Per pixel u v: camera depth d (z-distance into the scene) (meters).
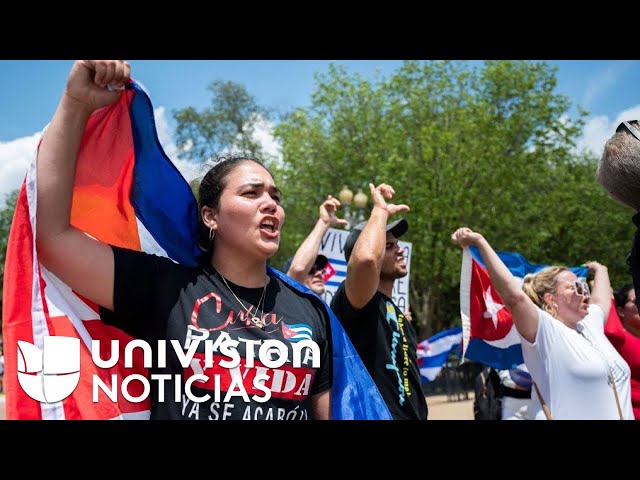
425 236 22.20
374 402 2.27
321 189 24.25
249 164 2.16
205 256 2.25
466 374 20.91
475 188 22.52
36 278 1.86
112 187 2.16
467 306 4.57
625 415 3.66
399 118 24.36
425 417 3.17
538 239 25.33
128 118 2.12
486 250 3.60
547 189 26.77
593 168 30.95
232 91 33.31
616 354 3.80
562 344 3.49
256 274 2.11
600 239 29.81
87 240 1.92
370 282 2.69
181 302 1.96
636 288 1.93
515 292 3.50
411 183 22.83
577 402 3.46
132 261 1.96
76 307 2.01
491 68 25.17
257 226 2.05
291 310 2.10
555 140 25.92
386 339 2.99
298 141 24.75
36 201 1.85
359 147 24.33
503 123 24.98
